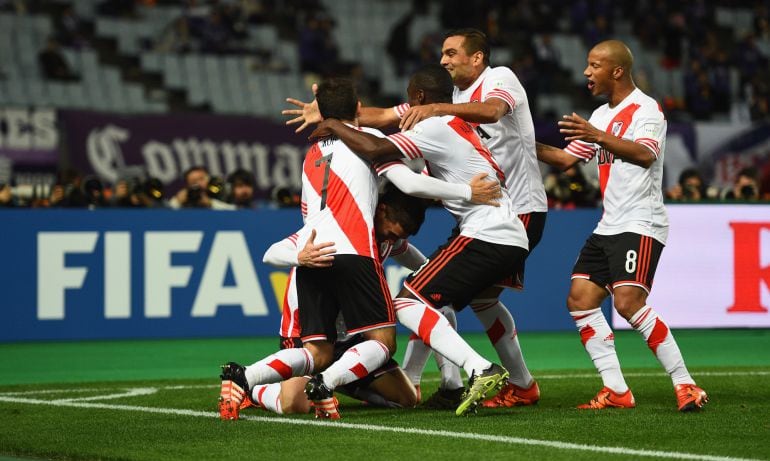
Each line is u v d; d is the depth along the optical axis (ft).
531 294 134.31
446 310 77.66
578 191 146.10
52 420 70.28
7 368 106.93
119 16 252.62
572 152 77.56
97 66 238.48
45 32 242.17
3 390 87.71
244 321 128.36
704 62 274.36
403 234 73.82
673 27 274.36
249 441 60.90
